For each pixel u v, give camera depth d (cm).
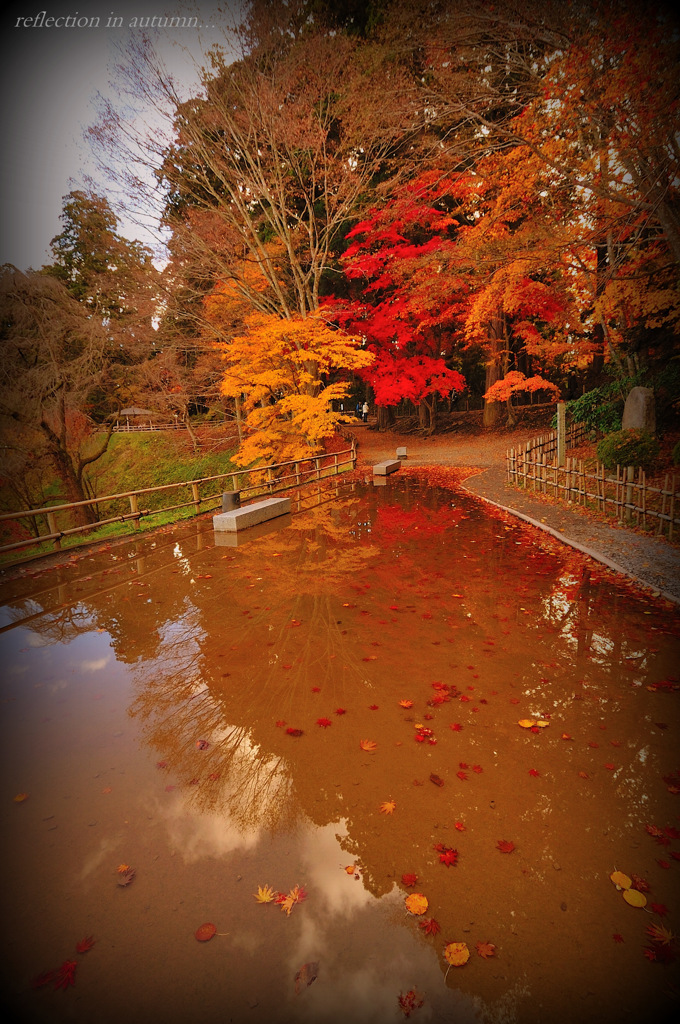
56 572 769
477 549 814
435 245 1820
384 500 1280
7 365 1561
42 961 219
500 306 2264
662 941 219
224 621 570
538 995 201
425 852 265
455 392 3481
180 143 1739
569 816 286
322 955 218
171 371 2134
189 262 1956
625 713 379
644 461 1084
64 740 369
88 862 266
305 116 1730
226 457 2419
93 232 1952
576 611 561
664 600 580
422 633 521
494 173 1323
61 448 1759
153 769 336
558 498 1121
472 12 934
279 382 1611
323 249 2156
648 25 747
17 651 515
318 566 756
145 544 928
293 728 372
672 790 304
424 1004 199
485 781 314
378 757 338
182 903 242
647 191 908
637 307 1201
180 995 205
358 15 1864
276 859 264
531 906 236
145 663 480
